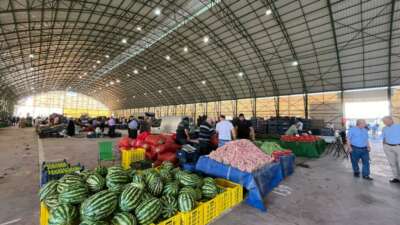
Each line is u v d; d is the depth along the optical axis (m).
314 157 7.18
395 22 9.32
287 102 16.70
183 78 21.77
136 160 4.98
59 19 11.47
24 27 11.29
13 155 6.35
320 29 10.88
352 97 13.06
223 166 3.30
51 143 9.53
